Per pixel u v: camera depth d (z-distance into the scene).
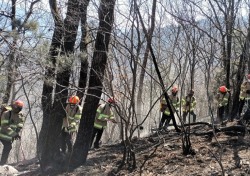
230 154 6.98
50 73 7.23
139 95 14.94
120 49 7.27
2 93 8.16
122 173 6.99
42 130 8.57
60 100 7.98
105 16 6.85
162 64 13.06
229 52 9.00
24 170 9.04
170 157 7.39
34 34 7.29
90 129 8.06
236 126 8.43
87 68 8.34
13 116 9.15
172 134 9.75
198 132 9.13
